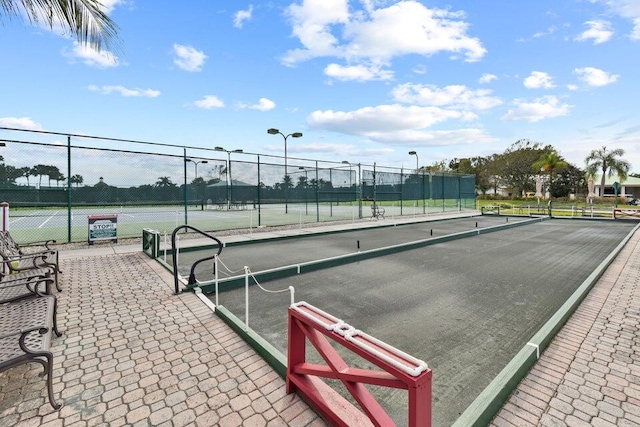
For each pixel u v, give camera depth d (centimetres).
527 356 302
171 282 567
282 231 1332
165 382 278
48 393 238
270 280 625
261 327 404
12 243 604
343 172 1919
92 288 530
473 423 219
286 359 295
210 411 242
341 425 211
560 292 551
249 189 1609
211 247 970
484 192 5838
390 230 1499
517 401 256
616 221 2033
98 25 542
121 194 1102
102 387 270
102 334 366
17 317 296
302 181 1734
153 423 229
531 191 5256
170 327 385
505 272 691
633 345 348
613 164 4341
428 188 2505
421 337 379
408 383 159
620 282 589
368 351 180
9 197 923
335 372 206
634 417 237
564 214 2584
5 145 866
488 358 331
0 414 235
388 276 656
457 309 470
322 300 508
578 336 370
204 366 303
